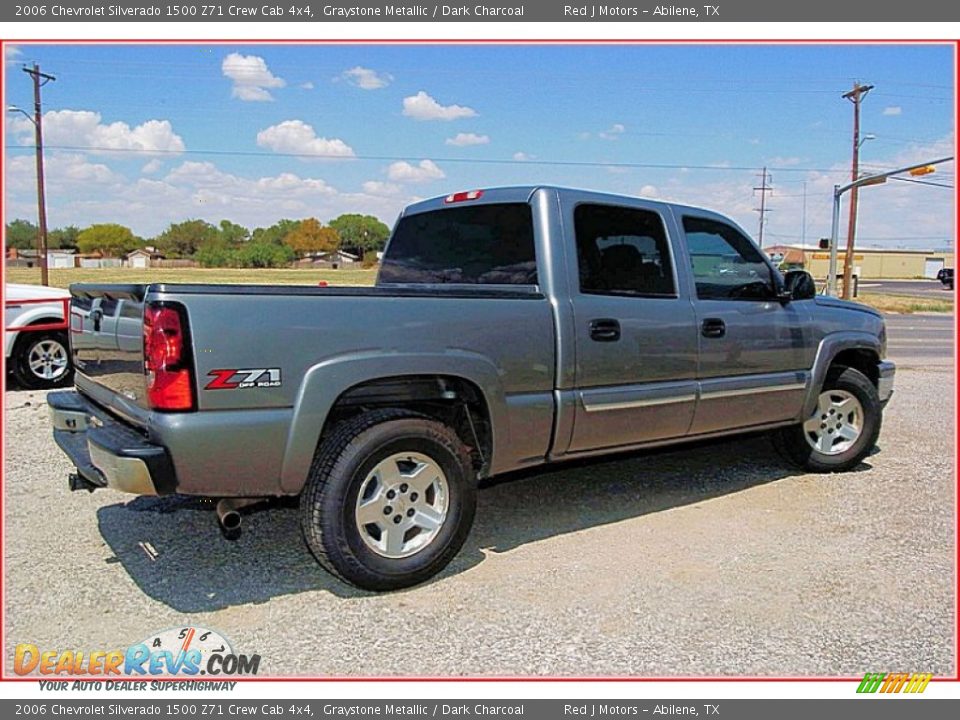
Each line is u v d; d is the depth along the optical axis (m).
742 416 5.08
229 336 3.23
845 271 38.50
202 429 3.17
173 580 3.77
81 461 3.67
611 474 5.71
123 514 4.69
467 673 2.98
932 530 4.52
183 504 4.86
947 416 8.22
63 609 3.46
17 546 4.18
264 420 3.29
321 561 3.57
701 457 6.22
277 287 3.42
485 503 5.01
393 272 5.27
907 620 3.40
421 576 3.70
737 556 4.11
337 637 3.24
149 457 3.12
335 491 3.49
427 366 3.67
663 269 4.70
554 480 5.54
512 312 3.97
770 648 3.16
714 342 4.84
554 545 4.26
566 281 4.22
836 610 3.48
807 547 4.24
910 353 16.86
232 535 3.68
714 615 3.43
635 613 3.45
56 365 9.41
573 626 3.33
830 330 5.57
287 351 3.35
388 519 3.66
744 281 5.13
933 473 5.79
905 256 106.62
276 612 3.45
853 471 5.83
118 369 3.67
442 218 4.91
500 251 4.46
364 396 3.72
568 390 4.19
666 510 4.88
